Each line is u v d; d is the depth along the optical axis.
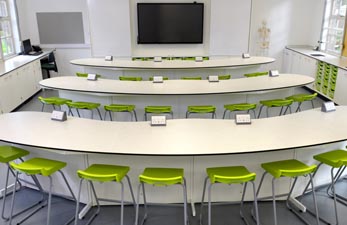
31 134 2.99
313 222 3.10
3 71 5.98
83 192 3.31
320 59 6.88
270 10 8.55
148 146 2.71
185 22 8.62
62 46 8.68
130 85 4.92
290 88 5.02
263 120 3.34
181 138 2.88
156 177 2.71
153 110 4.45
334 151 3.18
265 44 8.79
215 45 8.61
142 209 3.30
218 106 5.08
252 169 3.18
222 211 3.28
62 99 4.99
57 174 3.35
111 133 3.01
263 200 3.42
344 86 6.00
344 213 3.23
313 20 8.47
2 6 7.42
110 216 3.20
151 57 8.63
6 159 3.02
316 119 3.35
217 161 3.11
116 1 8.16
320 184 3.55
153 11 8.49
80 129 3.12
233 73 6.97
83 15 8.46
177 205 3.28
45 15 8.44
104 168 2.88
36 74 7.50
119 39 8.45
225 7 8.30
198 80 5.30
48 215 2.93
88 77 5.30
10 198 3.52
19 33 8.05
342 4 7.18
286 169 2.83
